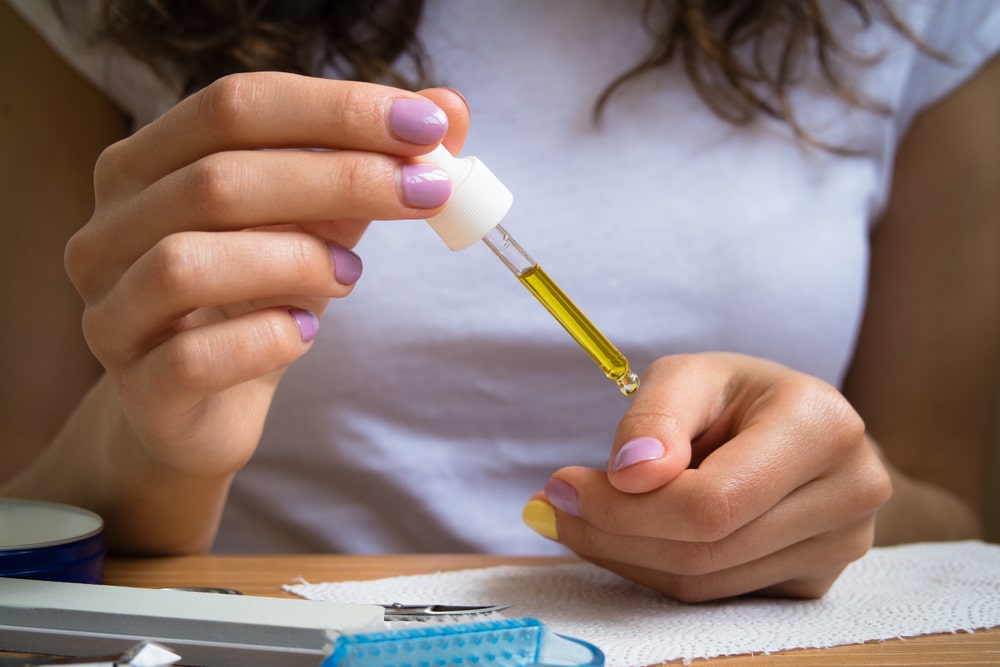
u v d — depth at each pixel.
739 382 0.56
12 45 0.84
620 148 0.79
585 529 0.54
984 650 0.49
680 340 0.78
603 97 0.78
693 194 0.79
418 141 0.49
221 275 0.49
